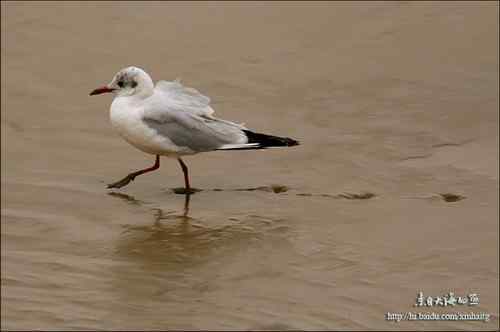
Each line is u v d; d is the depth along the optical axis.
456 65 19.17
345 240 13.22
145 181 15.60
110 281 11.99
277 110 18.03
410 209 14.30
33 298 11.48
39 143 16.98
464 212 14.14
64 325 10.82
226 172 15.89
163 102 14.91
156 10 21.47
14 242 13.22
